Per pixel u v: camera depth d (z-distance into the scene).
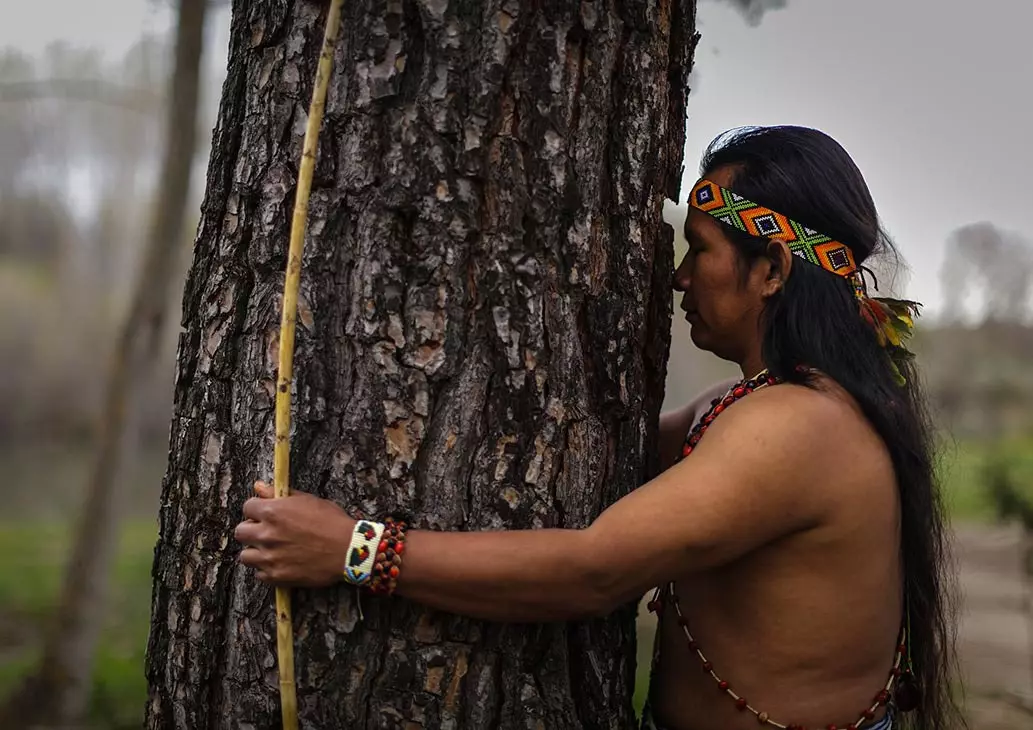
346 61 1.47
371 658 1.46
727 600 1.54
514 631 1.49
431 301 1.45
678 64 1.68
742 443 1.40
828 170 1.56
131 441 4.89
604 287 1.55
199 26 4.62
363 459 1.46
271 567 1.39
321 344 1.48
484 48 1.45
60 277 17.72
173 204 4.77
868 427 1.51
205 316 1.58
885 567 1.52
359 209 1.46
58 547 8.45
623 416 1.58
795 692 1.50
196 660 1.56
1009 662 6.11
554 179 1.49
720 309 1.61
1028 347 20.69
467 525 1.46
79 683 4.83
